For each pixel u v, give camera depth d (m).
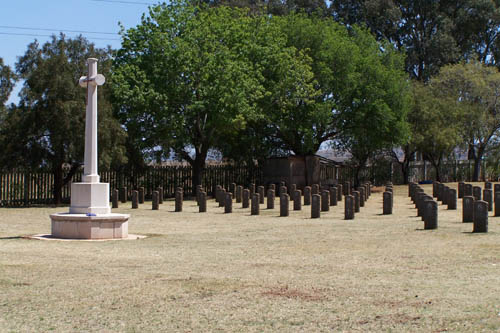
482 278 9.56
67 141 29.66
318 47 41.31
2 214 25.25
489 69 52.91
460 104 50.25
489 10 59.97
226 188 41.66
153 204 27.80
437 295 8.30
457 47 60.19
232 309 7.73
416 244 14.06
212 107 34.16
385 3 58.06
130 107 34.06
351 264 11.27
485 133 51.97
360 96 40.97
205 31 34.25
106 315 7.49
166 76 33.66
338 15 61.03
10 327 7.00
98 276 10.03
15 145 29.47
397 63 46.66
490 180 55.91
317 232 17.31
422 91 49.19
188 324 7.06
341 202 30.36
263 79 36.34
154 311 7.68
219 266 11.15
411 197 32.44
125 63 34.47
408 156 52.19
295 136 43.00
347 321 7.06
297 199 25.78
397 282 9.33
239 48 36.44
